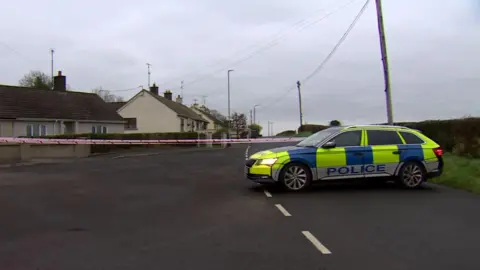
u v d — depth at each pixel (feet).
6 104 104.83
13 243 19.84
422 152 37.29
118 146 110.42
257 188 37.99
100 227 23.00
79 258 17.58
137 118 164.86
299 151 35.70
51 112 114.11
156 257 17.70
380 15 58.70
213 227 23.00
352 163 35.96
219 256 17.83
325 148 35.81
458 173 43.27
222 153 99.66
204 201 31.17
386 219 24.86
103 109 136.15
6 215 26.08
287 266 16.53
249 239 20.52
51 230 22.33
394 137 37.42
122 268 16.34
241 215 26.12
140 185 40.22
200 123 208.23
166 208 28.43
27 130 105.91
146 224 23.72
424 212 26.89
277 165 35.35
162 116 163.12
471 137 59.16
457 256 17.83
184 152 104.42
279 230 22.31
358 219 24.88
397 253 18.24
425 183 41.57
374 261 17.16
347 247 19.13
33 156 77.41
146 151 108.99
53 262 17.07
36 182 42.22
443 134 67.00
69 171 53.88
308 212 26.94
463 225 23.35
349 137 36.76
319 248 18.98
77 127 120.78
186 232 21.91
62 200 31.55
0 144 71.97
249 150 112.06
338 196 33.24
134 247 19.20
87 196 33.47
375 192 35.35
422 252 18.38
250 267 16.43
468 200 31.40
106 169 56.80
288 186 35.45
